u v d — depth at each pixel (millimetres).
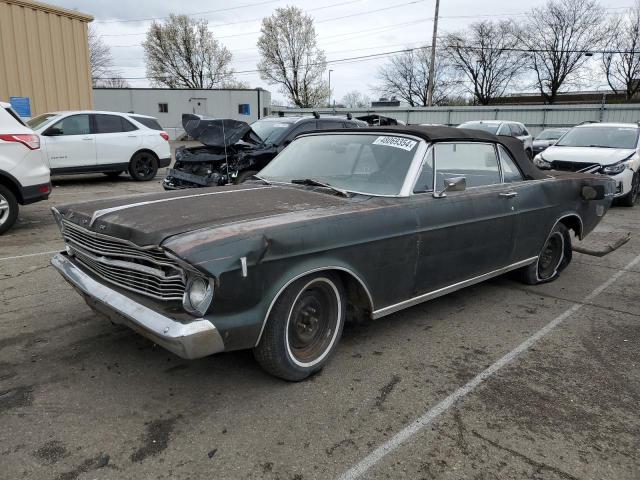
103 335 3750
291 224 2871
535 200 4711
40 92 12891
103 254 3047
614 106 29922
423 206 3635
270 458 2459
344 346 3717
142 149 12648
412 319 4285
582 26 53469
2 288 4750
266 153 8555
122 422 2709
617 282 5480
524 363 3537
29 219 8055
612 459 2537
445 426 2764
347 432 2682
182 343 2492
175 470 2355
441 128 4180
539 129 32031
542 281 5312
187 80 66625
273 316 2879
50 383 3080
